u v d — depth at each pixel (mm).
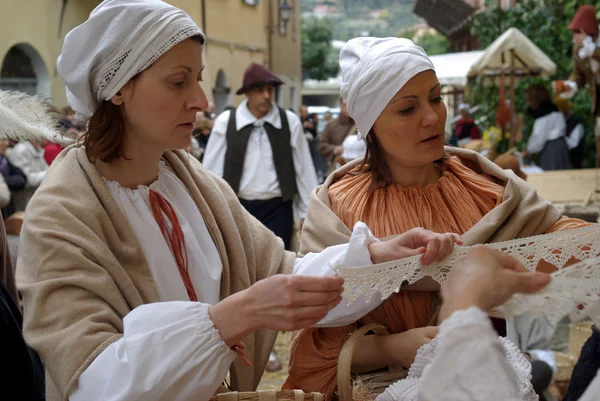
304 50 51250
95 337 1487
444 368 965
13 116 1780
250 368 1918
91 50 1656
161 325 1461
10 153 6562
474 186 1953
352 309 1747
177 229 1815
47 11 10039
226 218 1932
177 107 1673
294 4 26453
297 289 1419
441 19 24047
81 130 1823
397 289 1590
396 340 1749
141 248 1722
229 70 16422
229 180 5301
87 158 1728
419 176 1956
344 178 2066
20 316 1928
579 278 1183
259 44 19734
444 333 992
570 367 2898
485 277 1058
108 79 1650
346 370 1709
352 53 1918
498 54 8992
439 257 1611
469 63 10594
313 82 51656
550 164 7363
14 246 4578
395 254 1683
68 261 1569
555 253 1571
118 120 1713
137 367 1412
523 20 10367
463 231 1886
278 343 5055
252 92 5297
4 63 9406
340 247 1818
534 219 1894
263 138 5324
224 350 1459
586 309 1177
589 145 7895
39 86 10070
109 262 1613
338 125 7160
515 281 1066
